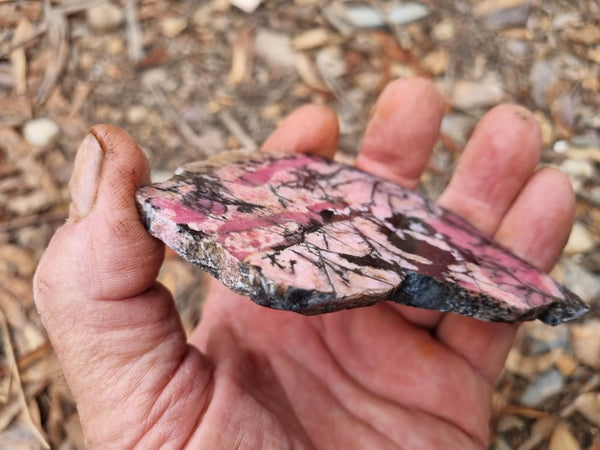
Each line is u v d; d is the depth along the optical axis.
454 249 0.15
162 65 0.28
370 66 0.28
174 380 0.13
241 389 0.14
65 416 0.20
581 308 0.15
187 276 0.23
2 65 0.27
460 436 0.16
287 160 0.17
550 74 0.28
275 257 0.12
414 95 0.18
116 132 0.13
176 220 0.12
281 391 0.16
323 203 0.15
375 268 0.13
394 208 0.16
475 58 0.28
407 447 0.15
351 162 0.25
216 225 0.12
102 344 0.13
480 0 0.30
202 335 0.17
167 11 0.30
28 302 0.22
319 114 0.18
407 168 0.19
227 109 0.27
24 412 0.20
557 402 0.20
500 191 0.18
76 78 0.27
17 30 0.28
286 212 0.14
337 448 0.15
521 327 0.21
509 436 0.20
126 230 0.12
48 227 0.23
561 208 0.17
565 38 0.29
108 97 0.27
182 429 0.13
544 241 0.17
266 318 0.17
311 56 0.29
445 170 0.25
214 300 0.17
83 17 0.29
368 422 0.15
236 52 0.29
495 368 0.17
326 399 0.16
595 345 0.21
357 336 0.17
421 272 0.13
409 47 0.29
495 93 0.27
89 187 0.12
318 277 0.12
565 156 0.25
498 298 0.14
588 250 0.23
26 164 0.25
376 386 0.16
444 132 0.26
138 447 0.13
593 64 0.28
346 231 0.14
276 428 0.14
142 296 0.13
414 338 0.17
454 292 0.13
